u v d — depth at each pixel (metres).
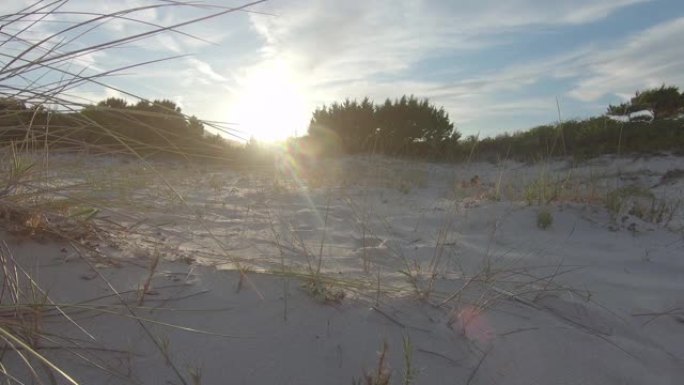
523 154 12.23
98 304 1.82
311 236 3.64
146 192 3.29
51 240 2.26
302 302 2.02
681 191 7.78
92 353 1.55
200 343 1.69
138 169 2.86
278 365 1.65
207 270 2.24
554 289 2.52
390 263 2.97
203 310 1.89
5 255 2.01
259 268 2.39
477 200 5.32
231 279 2.17
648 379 1.80
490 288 2.42
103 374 1.47
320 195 5.98
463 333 1.94
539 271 2.96
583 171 9.27
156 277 2.09
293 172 8.13
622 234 3.93
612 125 12.09
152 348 1.63
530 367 1.79
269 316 1.90
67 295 1.85
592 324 2.17
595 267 3.11
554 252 3.46
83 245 2.24
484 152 13.27
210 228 3.41
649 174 9.18
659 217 4.47
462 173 10.79
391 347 1.80
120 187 2.72
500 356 1.83
